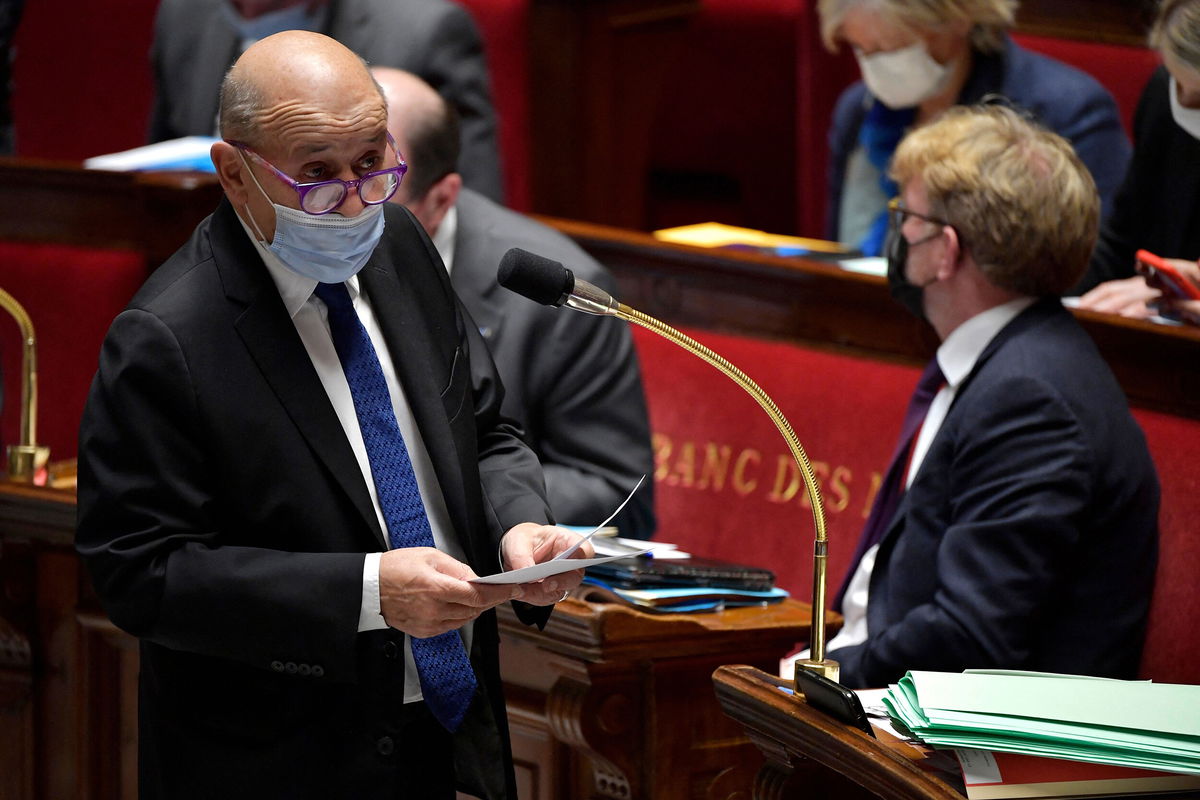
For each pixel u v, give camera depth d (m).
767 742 8.00
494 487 8.37
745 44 22.59
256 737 7.70
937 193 10.55
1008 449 9.86
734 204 23.78
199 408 7.41
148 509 7.38
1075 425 9.82
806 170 20.36
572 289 7.68
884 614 10.49
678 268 15.70
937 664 9.70
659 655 9.38
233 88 7.41
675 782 9.69
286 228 7.36
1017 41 16.36
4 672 11.98
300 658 7.34
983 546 9.70
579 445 12.12
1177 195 12.31
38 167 17.19
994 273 10.43
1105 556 9.95
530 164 20.91
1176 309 11.83
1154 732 6.99
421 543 7.85
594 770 9.95
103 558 7.37
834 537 14.13
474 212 12.56
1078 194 10.35
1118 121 14.45
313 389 7.61
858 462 14.05
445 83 16.38
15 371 17.69
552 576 7.55
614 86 21.28
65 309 17.47
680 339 7.85
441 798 8.07
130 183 17.00
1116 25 16.45
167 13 17.98
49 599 11.88
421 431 7.95
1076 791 6.85
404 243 8.38
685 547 15.34
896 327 14.16
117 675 11.74
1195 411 11.54
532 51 20.73
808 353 14.68
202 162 16.95
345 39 16.69
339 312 7.90
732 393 15.13
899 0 14.20
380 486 7.82
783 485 14.62
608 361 12.26
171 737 7.75
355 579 7.30
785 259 14.82
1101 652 9.92
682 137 23.36
